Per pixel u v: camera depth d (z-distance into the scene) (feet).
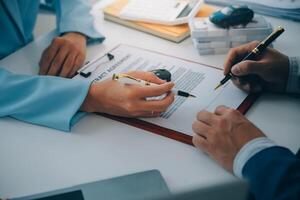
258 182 1.82
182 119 2.37
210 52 3.11
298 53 3.08
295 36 3.34
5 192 1.94
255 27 3.09
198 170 2.03
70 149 2.20
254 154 1.93
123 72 2.73
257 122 2.37
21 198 1.83
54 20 4.00
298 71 2.60
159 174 1.95
